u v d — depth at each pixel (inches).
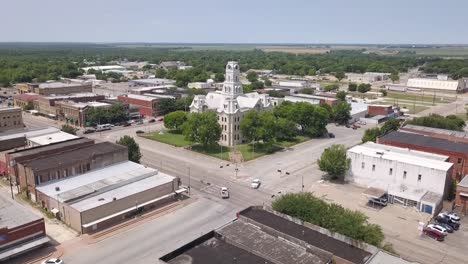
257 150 5019.7
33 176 3230.8
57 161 3499.0
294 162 4527.6
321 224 2389.3
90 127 6314.0
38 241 2564.0
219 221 3016.7
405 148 3998.5
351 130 6368.1
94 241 2699.3
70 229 2866.6
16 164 3462.1
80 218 2778.1
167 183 3393.2
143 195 3203.7
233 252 2065.7
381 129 4955.7
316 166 4372.5
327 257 2014.0
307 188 3705.7
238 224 2353.6
